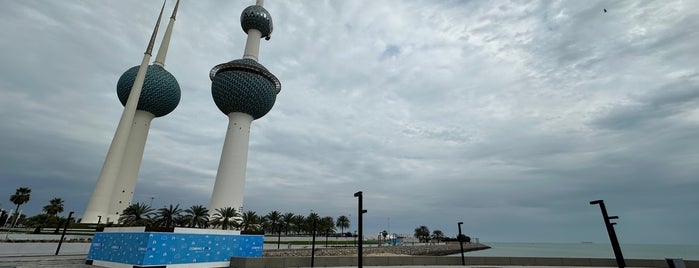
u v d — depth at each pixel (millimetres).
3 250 35062
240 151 84562
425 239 139000
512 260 29516
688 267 27250
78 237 47406
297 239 87938
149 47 82750
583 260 29203
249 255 30469
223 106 88500
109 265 25297
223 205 77875
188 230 26109
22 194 82938
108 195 68812
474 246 161875
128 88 83812
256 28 100062
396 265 27953
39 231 50750
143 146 85438
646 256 135625
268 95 90500
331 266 26656
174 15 100500
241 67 88250
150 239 23500
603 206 14367
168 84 87562
